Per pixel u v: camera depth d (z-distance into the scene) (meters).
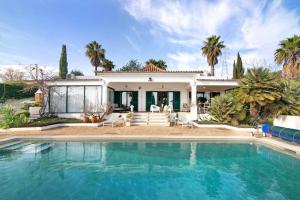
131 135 13.63
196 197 6.42
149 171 8.53
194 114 20.98
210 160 9.82
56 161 9.60
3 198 6.18
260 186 7.14
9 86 29.16
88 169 8.68
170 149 11.59
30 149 11.42
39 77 21.34
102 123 19.16
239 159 9.94
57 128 16.97
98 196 6.39
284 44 26.50
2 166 8.96
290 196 6.45
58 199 6.16
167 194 6.60
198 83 21.75
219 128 17.39
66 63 40.62
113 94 26.36
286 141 11.82
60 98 21.70
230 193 6.68
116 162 9.55
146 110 26.27
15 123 16.16
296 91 15.99
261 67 16.69
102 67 44.47
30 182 7.36
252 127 16.06
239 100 17.19
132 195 6.53
